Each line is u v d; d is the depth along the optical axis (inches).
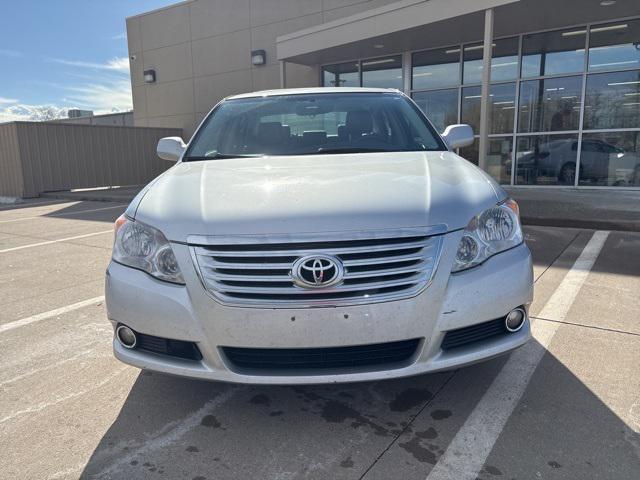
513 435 93.0
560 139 449.4
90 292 191.6
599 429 93.9
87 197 554.9
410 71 506.6
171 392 113.2
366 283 86.5
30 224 380.2
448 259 89.7
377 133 140.6
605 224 277.9
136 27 721.0
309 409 104.5
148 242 95.0
